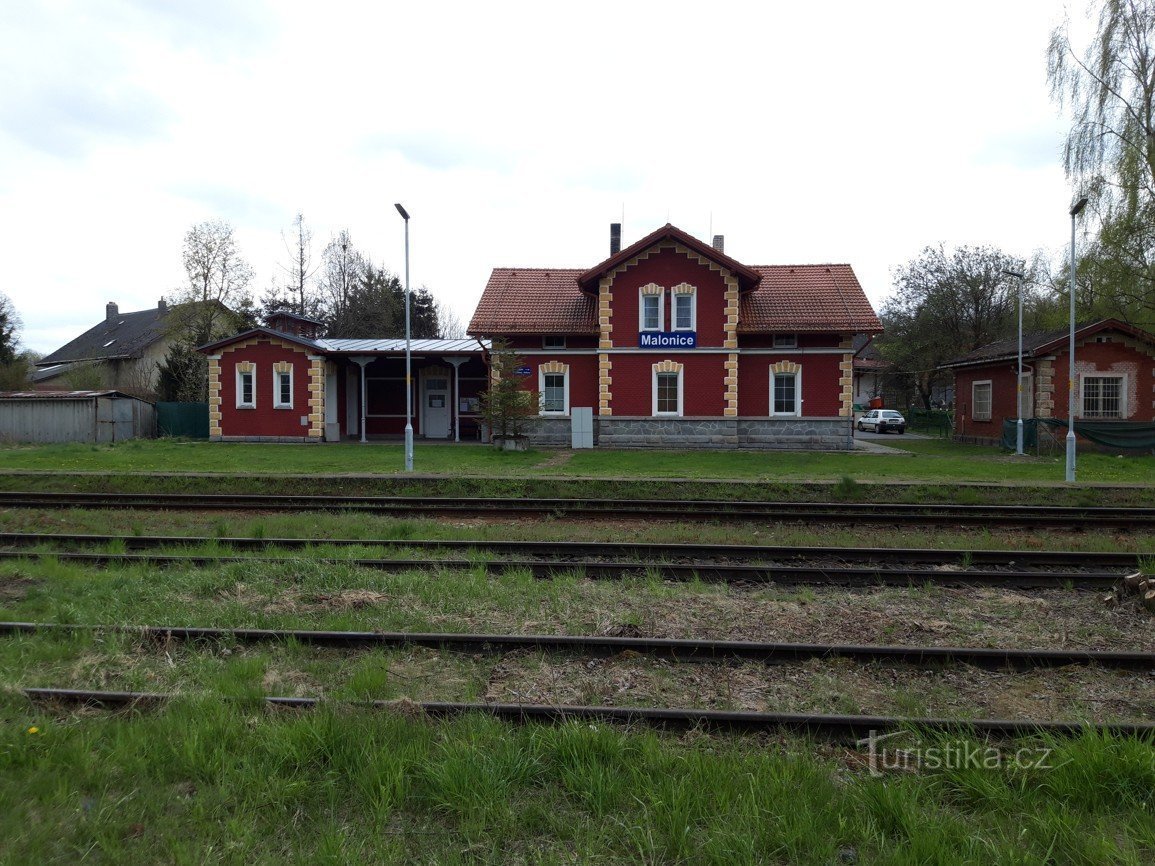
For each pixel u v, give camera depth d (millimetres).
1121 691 5738
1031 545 11227
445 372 34031
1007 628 7266
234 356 31297
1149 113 26984
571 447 28469
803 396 28828
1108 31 27000
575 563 9469
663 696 5578
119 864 3521
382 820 3838
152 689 5531
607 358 28703
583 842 3703
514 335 29344
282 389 31188
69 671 5891
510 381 26781
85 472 17969
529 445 27938
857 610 7758
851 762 4637
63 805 3955
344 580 8508
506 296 31297
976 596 8375
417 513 13742
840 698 5570
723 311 28422
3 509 13875
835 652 6324
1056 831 3766
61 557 9594
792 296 30406
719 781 4141
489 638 6492
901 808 3879
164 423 35031
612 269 28625
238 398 31281
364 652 6434
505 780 4152
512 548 10539
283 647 6480
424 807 4008
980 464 22609
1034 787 4211
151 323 62594
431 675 5980
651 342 28578
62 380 51562
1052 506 14125
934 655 6242
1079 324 30125
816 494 16000
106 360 56375
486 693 5617
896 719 4949
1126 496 15727
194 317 44875
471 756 4297
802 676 6016
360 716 4793
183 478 17234
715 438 28609
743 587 8820
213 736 4590
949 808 4074
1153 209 26828
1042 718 5246
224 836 3721
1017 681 5938
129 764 4301
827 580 9070
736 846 3619
